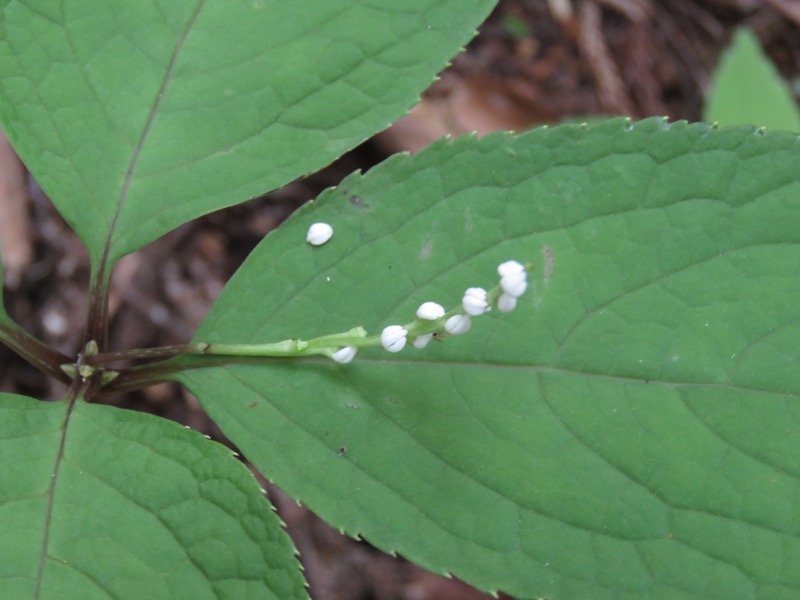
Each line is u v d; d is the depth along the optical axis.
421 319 0.23
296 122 0.24
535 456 0.23
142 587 0.23
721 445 0.23
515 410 0.23
